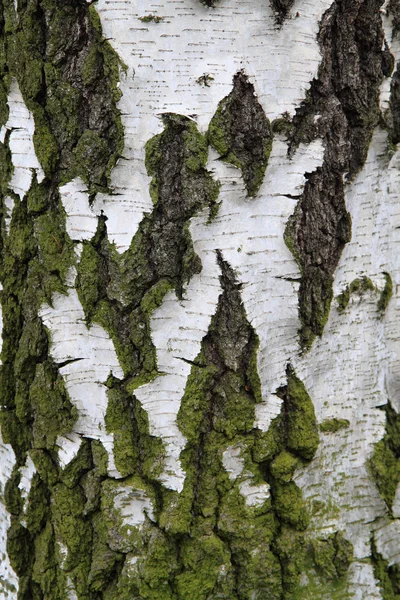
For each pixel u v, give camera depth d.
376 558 1.25
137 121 1.18
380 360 1.26
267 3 1.18
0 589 1.27
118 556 1.21
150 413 1.20
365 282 1.24
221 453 1.21
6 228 1.24
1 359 1.24
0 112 1.23
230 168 1.19
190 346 1.20
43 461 1.23
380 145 1.24
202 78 1.18
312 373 1.23
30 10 1.19
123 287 1.19
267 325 1.21
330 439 1.24
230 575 1.21
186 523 1.20
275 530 1.22
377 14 1.21
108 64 1.18
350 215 1.23
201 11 1.18
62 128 1.20
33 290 1.22
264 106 1.19
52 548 1.23
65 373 1.21
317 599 1.23
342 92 1.21
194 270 1.19
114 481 1.21
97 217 1.20
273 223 1.20
